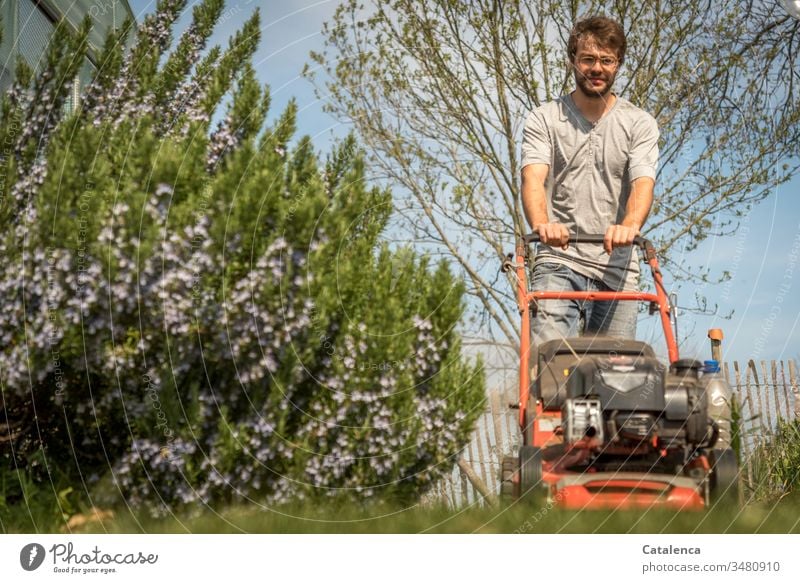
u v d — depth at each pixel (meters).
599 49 3.65
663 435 2.82
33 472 3.51
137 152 3.44
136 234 3.26
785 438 5.50
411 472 3.72
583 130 3.76
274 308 3.33
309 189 3.50
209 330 3.35
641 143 3.70
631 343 3.26
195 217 3.37
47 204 3.35
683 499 2.87
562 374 3.16
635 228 3.45
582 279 3.72
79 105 4.06
